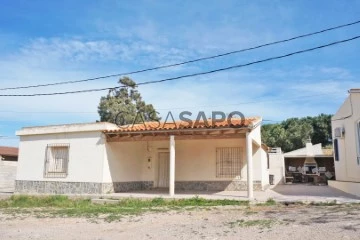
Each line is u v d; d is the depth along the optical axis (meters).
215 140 18.50
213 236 7.77
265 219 9.48
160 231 8.57
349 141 17.72
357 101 16.14
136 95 41.09
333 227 7.94
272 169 27.83
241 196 14.52
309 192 16.69
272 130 49.12
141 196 14.96
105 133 16.86
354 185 14.95
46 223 10.14
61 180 17.67
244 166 17.86
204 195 15.13
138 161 19.38
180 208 12.25
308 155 32.44
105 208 12.58
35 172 18.52
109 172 17.03
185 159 18.91
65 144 17.92
